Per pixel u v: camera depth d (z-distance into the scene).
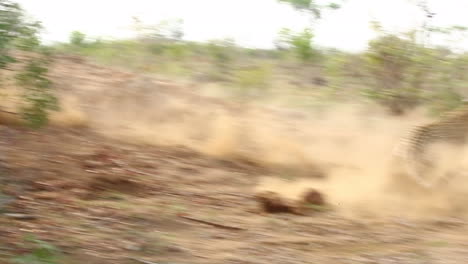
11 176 7.35
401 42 11.40
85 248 5.47
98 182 7.48
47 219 6.18
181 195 7.47
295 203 7.14
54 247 5.35
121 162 8.41
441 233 6.51
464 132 7.92
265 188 8.05
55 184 7.29
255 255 5.61
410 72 11.37
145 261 5.25
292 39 15.05
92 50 15.25
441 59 11.33
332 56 13.76
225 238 6.06
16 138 8.80
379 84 11.56
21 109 9.16
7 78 9.09
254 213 6.97
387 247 5.99
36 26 8.90
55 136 9.22
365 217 7.03
